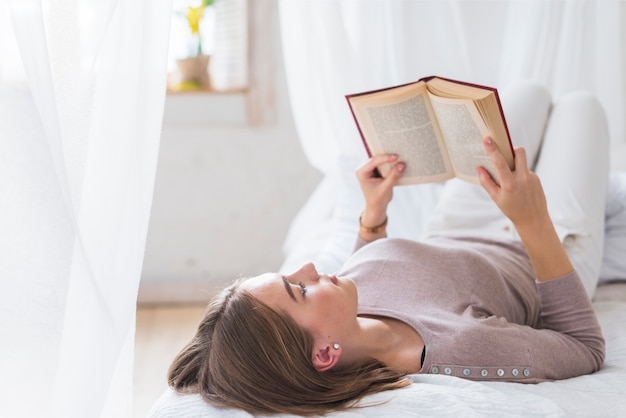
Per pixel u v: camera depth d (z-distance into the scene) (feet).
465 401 3.83
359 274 5.05
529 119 6.40
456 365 4.22
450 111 4.56
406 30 7.20
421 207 7.16
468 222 6.18
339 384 4.04
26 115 3.71
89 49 3.77
